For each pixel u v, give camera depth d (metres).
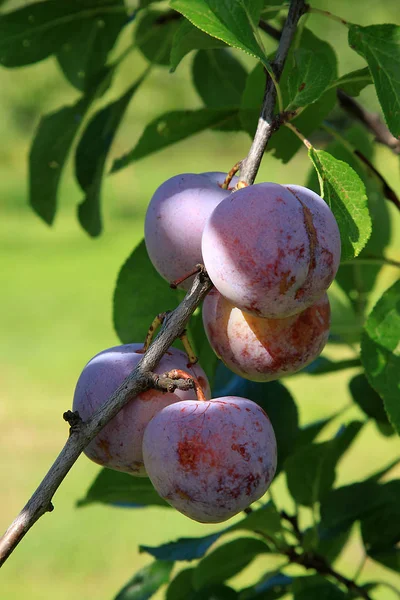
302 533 0.82
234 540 0.78
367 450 2.37
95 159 0.88
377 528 0.81
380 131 0.85
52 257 5.74
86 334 3.94
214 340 0.68
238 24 0.67
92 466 2.44
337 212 0.67
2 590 1.80
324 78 0.68
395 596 1.65
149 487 0.78
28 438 2.67
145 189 7.36
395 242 3.37
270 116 0.67
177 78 3.20
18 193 7.28
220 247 0.64
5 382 3.26
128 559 1.91
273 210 0.64
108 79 0.89
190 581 0.81
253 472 0.65
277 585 0.82
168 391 0.64
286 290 0.64
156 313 0.77
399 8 2.44
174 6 0.66
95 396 0.67
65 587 1.80
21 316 4.34
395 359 0.72
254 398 0.80
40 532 2.07
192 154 7.80
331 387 2.96
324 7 2.38
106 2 0.89
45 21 0.88
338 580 0.81
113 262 5.55
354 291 0.88
